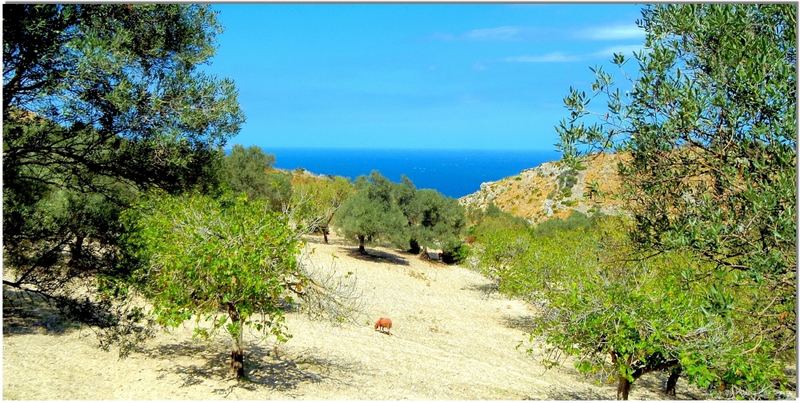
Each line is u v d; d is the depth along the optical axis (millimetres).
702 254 7137
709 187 7492
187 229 11805
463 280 38219
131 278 11945
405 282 34031
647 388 17031
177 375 13023
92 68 9078
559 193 88500
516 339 24000
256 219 12648
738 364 9047
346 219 39875
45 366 11789
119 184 13828
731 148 6938
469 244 48781
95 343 14195
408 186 43000
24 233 10680
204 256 11297
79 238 11625
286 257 12344
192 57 11352
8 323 14539
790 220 6203
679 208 7742
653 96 7395
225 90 11594
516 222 54500
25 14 8883
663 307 10117
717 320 9234
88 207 11711
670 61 7379
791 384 11023
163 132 10531
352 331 21453
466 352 20703
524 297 22828
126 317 13516
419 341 21703
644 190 7859
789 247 6422
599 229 21719
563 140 7816
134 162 11219
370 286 31141
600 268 12055
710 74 7363
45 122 10180
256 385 13164
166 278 11641
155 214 12305
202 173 12570
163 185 12008
